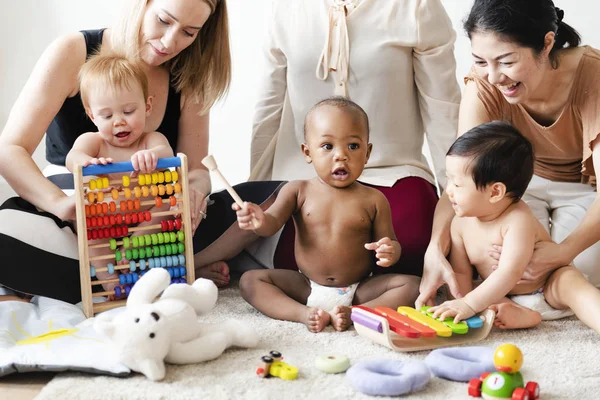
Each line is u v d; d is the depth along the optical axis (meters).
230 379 1.58
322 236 2.00
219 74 2.31
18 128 2.11
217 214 2.27
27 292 2.01
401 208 2.20
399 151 2.39
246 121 3.30
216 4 2.22
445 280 1.94
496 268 1.96
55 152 2.32
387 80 2.34
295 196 2.03
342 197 2.00
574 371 1.61
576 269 1.91
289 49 2.40
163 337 1.61
